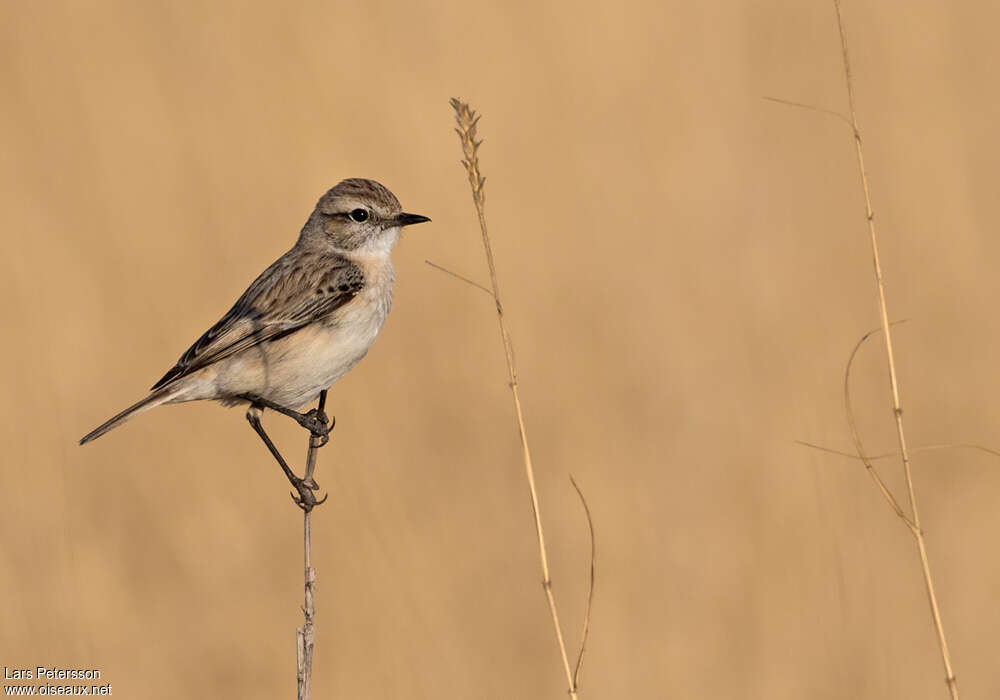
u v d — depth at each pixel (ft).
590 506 75.41
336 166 97.35
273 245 93.56
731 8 113.70
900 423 40.55
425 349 88.58
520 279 95.45
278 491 77.51
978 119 106.22
